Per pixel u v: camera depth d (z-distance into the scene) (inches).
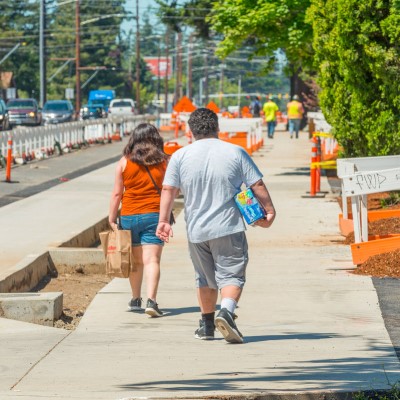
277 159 3262.8
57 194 2145.7
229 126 3580.2
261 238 1473.9
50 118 6392.7
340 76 1772.9
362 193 1195.3
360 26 1584.6
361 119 1672.0
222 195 794.8
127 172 962.1
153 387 652.7
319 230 1555.1
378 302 979.3
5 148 3070.9
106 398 617.0
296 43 2363.4
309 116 4286.4
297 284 1087.6
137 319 930.1
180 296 1042.1
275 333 848.9
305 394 627.5
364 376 676.7
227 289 799.1
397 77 1590.8
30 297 933.8
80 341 823.7
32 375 695.1
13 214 1779.0
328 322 892.0
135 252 966.4
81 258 1263.5
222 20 2438.5
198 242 799.1
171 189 813.9
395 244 1176.2
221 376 685.9
